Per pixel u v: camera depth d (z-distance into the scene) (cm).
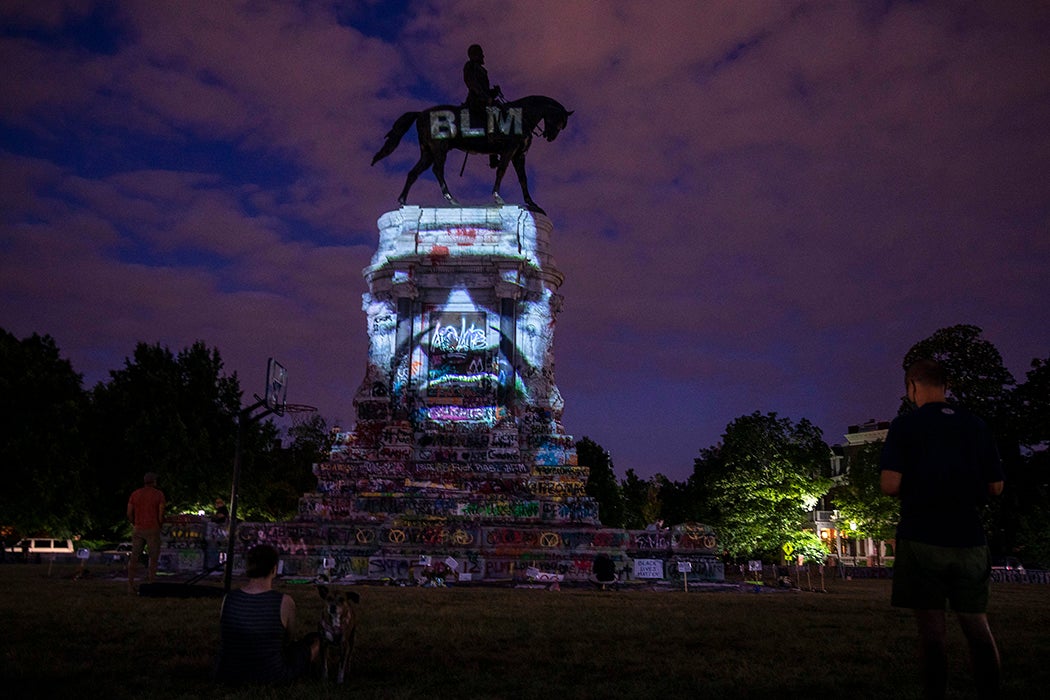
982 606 768
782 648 1390
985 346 5991
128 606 1853
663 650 1348
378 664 1170
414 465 4497
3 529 6212
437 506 4266
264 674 983
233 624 989
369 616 1830
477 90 5041
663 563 3962
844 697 971
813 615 2027
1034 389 6059
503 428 4578
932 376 836
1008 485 6075
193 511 6550
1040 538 5575
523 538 4022
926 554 778
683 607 2281
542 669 1155
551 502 4247
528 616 1898
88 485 6225
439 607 2114
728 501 6369
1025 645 1420
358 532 4012
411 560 3847
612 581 3566
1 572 3688
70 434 6072
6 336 6334
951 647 1392
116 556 5812
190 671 1084
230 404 7081
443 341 4844
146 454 6397
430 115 5091
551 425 4759
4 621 1547
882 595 3422
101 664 1119
